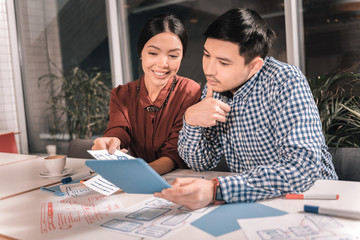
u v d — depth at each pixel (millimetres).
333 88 2414
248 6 2814
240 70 934
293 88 958
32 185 1117
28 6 4059
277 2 2678
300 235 628
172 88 1469
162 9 3299
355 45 2447
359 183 936
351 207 742
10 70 4129
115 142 1173
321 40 2566
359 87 2363
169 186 747
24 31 4133
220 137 1197
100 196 950
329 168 1069
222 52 908
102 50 3613
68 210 846
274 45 2727
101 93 3488
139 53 1392
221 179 833
